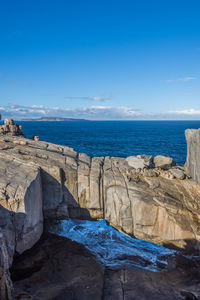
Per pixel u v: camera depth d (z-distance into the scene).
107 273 9.70
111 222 13.68
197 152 14.05
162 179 14.67
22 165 13.29
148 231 12.62
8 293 6.79
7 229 9.31
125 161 16.77
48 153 15.62
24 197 10.27
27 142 16.78
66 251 11.13
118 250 11.77
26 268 9.47
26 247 10.80
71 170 14.05
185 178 14.84
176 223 11.95
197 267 10.13
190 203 12.84
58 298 7.60
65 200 13.88
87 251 11.33
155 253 11.79
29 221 10.80
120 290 8.32
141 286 8.63
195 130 14.66
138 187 13.66
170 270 9.97
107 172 14.83
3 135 18.67
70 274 9.26
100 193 13.95
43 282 8.58
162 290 8.30
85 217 14.22
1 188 10.38
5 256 7.66
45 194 13.49
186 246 11.84
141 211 12.66
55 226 13.38
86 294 7.98
